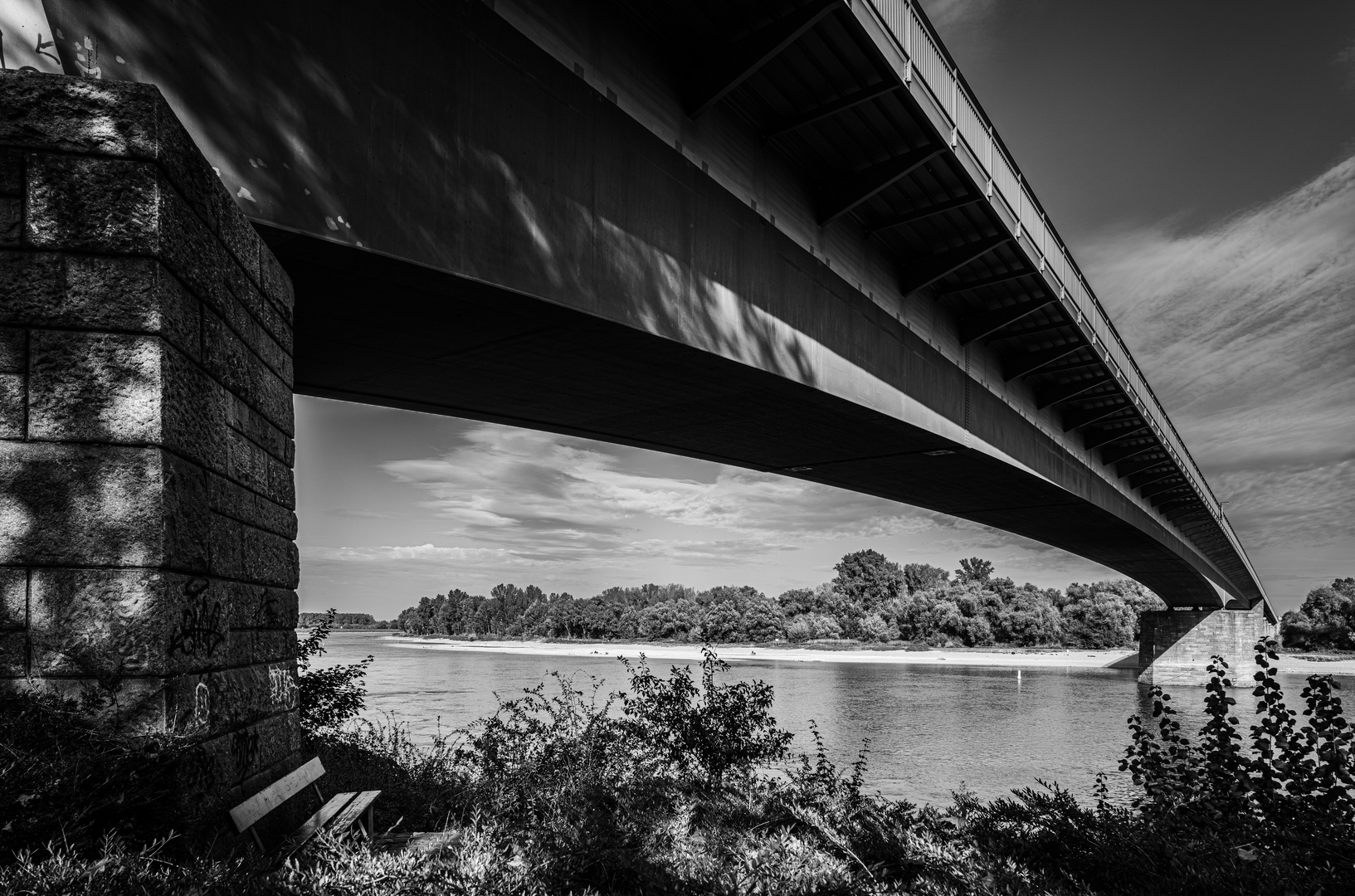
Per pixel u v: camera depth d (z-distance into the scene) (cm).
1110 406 2755
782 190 1445
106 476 446
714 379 1423
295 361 1323
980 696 5312
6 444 439
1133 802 970
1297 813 830
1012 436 2359
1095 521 3484
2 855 394
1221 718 924
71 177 456
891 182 1449
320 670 1206
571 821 720
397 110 832
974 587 12638
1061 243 1994
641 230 1144
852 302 1634
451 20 898
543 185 1001
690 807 863
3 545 436
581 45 1069
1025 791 1016
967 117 1471
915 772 2677
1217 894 693
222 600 524
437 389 1508
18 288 446
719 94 1204
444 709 3525
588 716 1086
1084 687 6162
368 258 818
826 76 1259
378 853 568
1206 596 7131
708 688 1194
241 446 568
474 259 907
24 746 419
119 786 424
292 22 736
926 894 694
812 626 12469
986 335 2094
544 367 1348
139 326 455
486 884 525
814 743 3212
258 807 517
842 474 2409
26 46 514
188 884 400
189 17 653
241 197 682
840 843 773
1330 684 865
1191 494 4056
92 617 440
